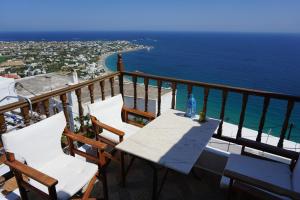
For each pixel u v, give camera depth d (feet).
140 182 8.99
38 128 7.32
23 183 6.49
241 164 7.74
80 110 10.48
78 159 7.89
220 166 9.64
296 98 8.02
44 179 5.59
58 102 18.35
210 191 8.64
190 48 328.49
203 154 9.90
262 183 5.60
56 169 7.37
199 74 141.49
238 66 172.35
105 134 9.56
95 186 8.70
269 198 5.90
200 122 8.74
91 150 10.00
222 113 9.84
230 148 20.20
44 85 41.37
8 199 7.43
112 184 8.83
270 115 73.56
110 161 10.16
